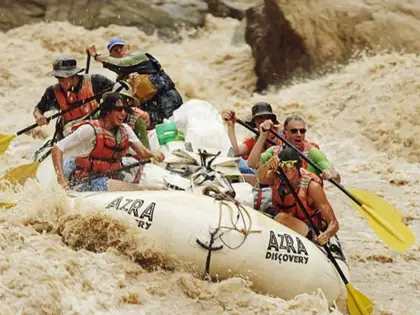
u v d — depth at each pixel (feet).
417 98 122.52
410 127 117.91
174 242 57.88
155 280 57.26
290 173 61.62
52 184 61.98
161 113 85.46
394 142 116.88
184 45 163.63
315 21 144.66
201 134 71.77
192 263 57.93
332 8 145.48
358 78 133.28
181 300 56.03
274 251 58.49
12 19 159.33
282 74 147.33
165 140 75.20
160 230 58.13
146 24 165.37
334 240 65.62
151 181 66.28
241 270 58.08
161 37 165.07
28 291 51.72
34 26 159.12
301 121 68.44
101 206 59.77
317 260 60.13
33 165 72.54
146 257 58.23
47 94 77.61
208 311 55.42
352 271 72.74
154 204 58.90
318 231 62.39
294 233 60.18
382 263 75.15
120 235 58.65
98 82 77.82
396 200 95.50
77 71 76.13
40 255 56.08
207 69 156.04
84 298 53.47
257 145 69.05
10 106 129.70
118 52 87.61
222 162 67.97
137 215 58.75
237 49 162.09
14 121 119.85
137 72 84.94
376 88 128.06
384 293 67.82
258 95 145.48
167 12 167.84
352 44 143.13
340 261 64.23
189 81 146.61
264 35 151.64
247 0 180.34
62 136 78.02
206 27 168.96
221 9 172.65
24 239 57.82
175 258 58.03
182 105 78.23
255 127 77.25
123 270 57.00
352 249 78.18
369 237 82.23
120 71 85.25
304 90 136.36
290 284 58.90
